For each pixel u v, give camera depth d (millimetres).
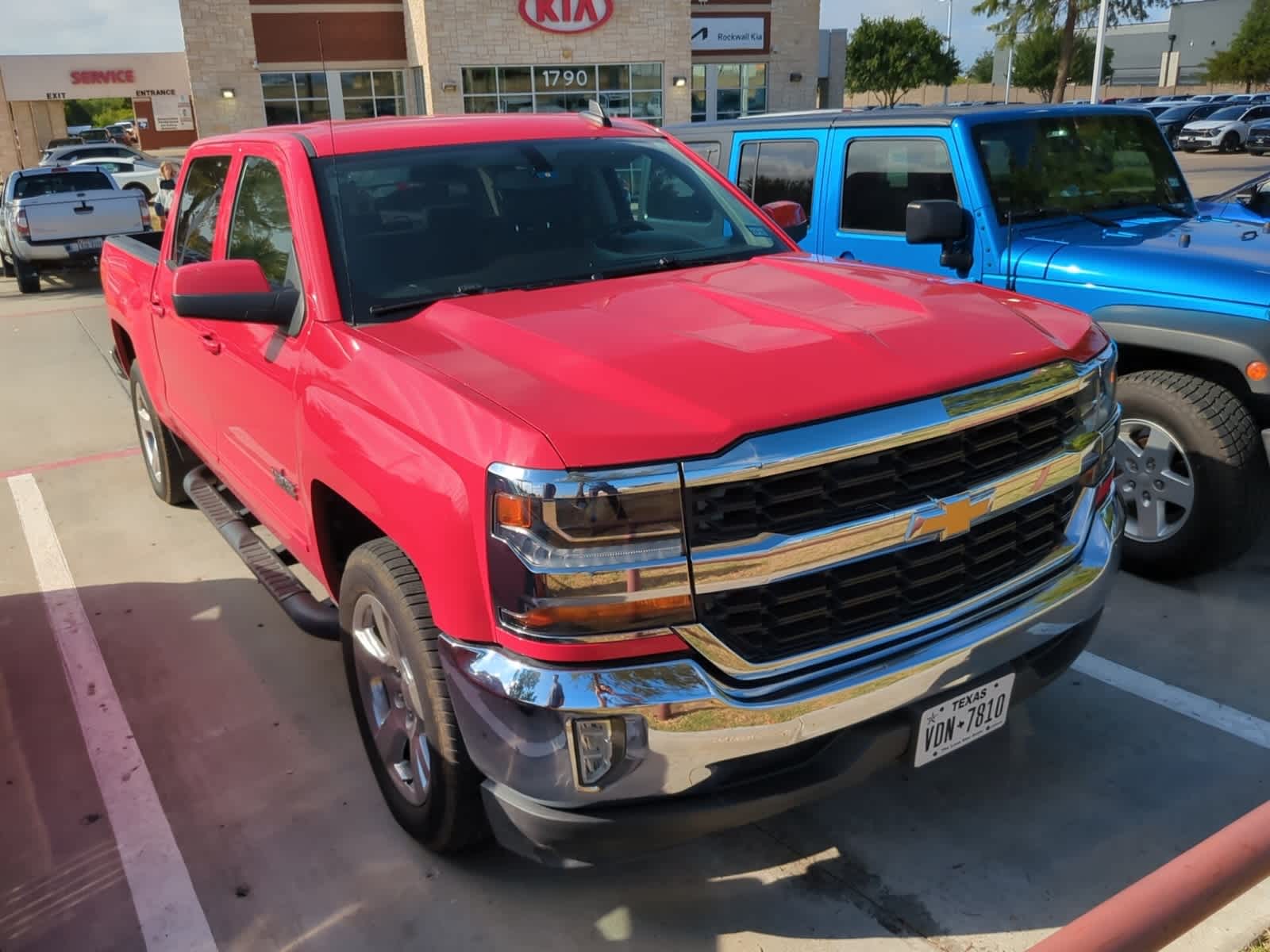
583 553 2131
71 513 5926
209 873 2990
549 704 2162
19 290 15961
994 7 41094
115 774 3473
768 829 3078
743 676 2244
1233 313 4027
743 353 2477
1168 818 3039
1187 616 4188
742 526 2188
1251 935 2592
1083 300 4492
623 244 3564
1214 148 36031
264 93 25047
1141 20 39469
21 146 47000
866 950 2607
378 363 2713
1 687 4066
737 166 6309
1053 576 2715
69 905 2895
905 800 3180
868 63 57750
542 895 2844
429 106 24969
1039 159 5152
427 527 2359
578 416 2227
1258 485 4141
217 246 4070
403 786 2939
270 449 3508
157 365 4973
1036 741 3430
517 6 24922
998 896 2768
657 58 26641
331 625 3377
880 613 2412
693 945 2650
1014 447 2578
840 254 5730
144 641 4379
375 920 2775
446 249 3299
